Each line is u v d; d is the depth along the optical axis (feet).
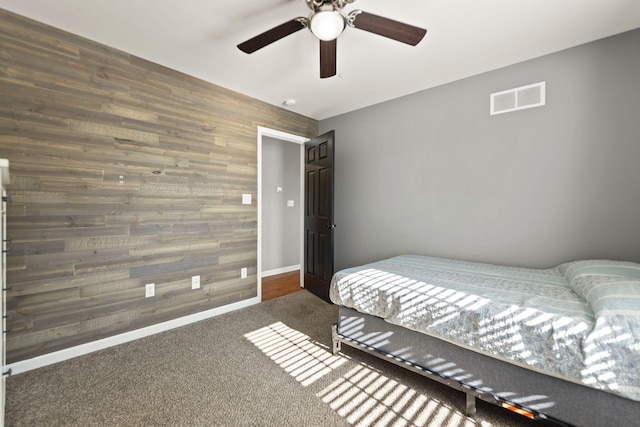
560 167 7.09
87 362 6.26
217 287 9.24
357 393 5.28
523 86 7.59
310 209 11.93
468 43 6.79
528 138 7.53
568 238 7.00
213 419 4.58
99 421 4.52
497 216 8.05
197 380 5.63
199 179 8.73
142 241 7.54
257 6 5.63
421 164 9.59
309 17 5.12
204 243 8.88
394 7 5.62
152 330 7.73
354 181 11.55
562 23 6.04
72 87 6.42
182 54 7.36
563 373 3.78
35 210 5.98
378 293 5.82
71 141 6.41
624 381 3.41
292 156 16.19
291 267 16.21
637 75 6.19
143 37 6.63
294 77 8.64
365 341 6.17
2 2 5.42
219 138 9.21
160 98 7.84
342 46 6.93
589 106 6.71
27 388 5.32
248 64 7.87
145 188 7.58
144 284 7.59
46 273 6.12
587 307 4.20
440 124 9.14
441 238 9.16
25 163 5.86
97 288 6.81
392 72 8.28
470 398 4.66
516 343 4.15
